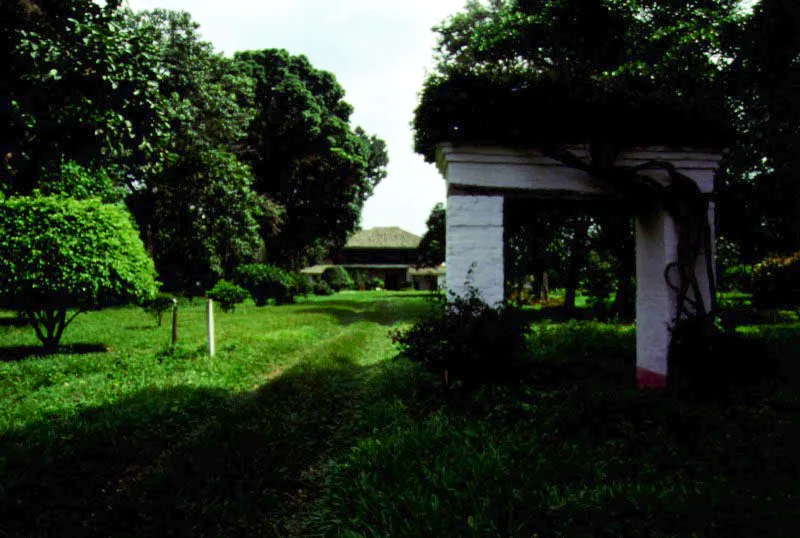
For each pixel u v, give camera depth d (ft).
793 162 36.55
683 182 18.48
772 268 53.31
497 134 18.34
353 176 141.49
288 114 127.85
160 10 84.02
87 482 12.38
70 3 25.04
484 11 58.95
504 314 18.17
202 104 87.56
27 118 23.75
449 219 19.02
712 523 9.71
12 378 25.09
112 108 25.88
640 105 18.34
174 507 11.14
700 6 42.24
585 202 20.42
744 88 32.48
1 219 32.32
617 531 9.50
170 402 19.42
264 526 11.17
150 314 60.29
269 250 152.35
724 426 14.67
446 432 14.88
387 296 151.53
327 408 19.95
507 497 10.91
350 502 11.46
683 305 18.94
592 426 14.98
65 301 34.58
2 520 10.40
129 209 96.48
